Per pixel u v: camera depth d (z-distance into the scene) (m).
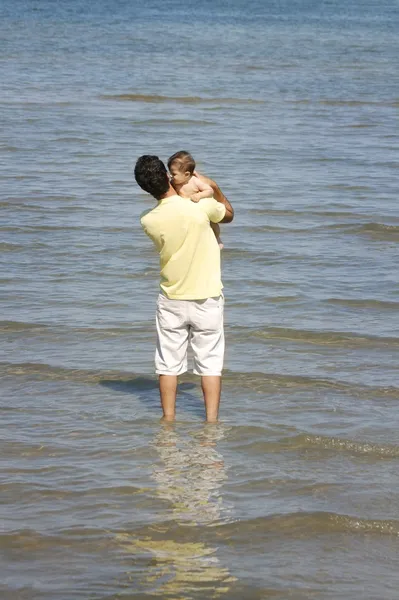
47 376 9.77
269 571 6.27
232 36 56.69
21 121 26.41
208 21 68.06
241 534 6.73
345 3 95.50
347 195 18.42
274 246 14.84
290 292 12.54
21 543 6.56
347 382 9.66
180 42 51.88
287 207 17.33
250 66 42.03
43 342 10.70
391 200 18.05
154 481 7.52
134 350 10.52
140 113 28.70
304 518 6.94
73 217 16.47
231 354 10.41
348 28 65.38
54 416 8.80
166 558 6.39
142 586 6.06
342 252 14.59
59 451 8.04
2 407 8.98
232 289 12.66
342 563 6.39
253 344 10.73
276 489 7.41
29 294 12.34
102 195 18.14
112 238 15.20
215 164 21.23
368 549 6.57
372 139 25.12
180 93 33.16
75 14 71.31
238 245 14.80
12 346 10.56
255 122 27.67
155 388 9.53
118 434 8.42
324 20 72.38
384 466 7.87
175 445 8.20
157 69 39.91
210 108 30.25
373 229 16.02
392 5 94.12
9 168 20.31
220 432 8.47
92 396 9.30
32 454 7.97
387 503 7.19
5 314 11.55
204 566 6.30
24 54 43.94
